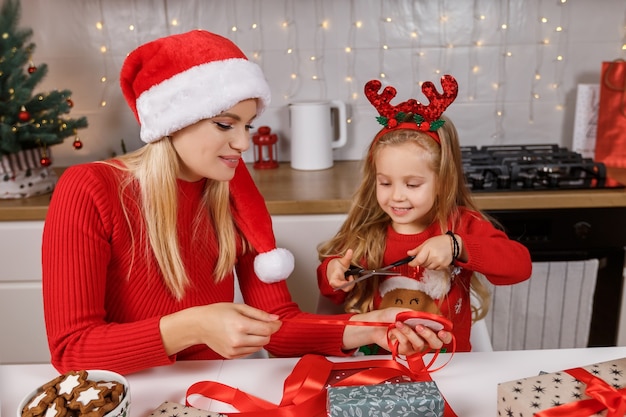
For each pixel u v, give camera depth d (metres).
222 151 0.94
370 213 1.28
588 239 1.69
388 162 1.12
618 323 1.78
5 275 1.76
